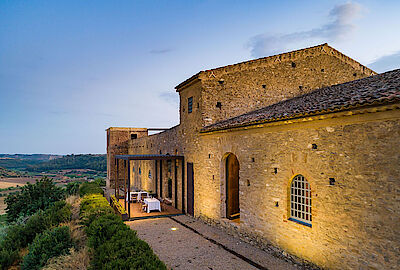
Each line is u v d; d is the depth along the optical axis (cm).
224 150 1063
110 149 3102
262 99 1315
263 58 1326
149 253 597
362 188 570
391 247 515
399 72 845
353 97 634
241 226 956
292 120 724
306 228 699
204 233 1043
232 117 1257
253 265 740
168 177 1831
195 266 736
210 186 1162
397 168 510
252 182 905
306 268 695
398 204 507
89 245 757
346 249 598
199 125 1241
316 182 673
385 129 532
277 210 799
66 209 1308
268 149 837
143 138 2481
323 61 1461
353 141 591
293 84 1382
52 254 807
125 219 1265
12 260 898
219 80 1238
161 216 1348
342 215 609
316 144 678
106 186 3409
